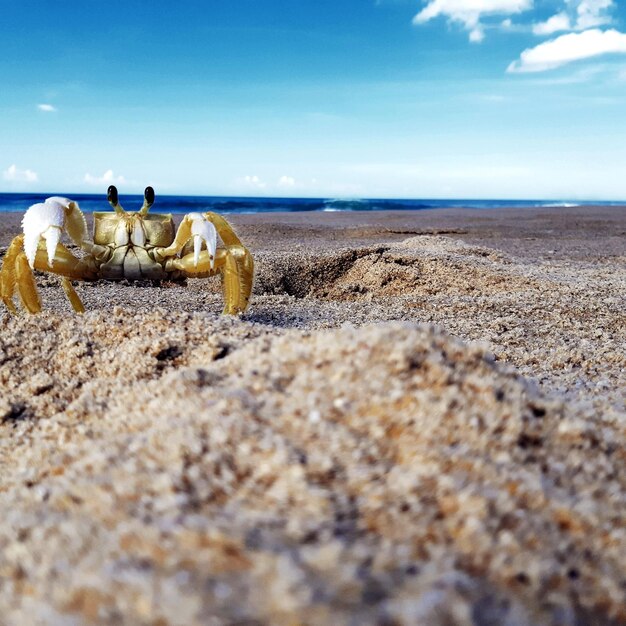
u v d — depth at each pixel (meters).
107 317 0.27
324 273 0.66
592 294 0.51
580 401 0.20
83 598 0.08
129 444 0.13
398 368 0.14
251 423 0.13
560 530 0.10
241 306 0.37
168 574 0.08
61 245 0.33
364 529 0.10
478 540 0.09
